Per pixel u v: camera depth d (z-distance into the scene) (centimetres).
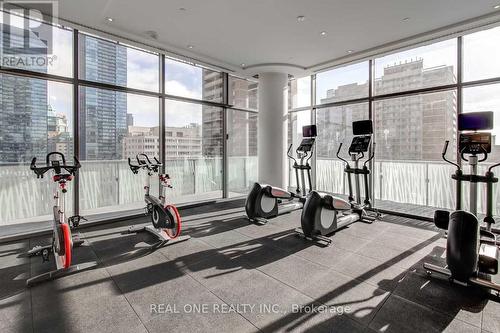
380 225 467
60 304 237
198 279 280
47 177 445
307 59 576
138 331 202
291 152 754
